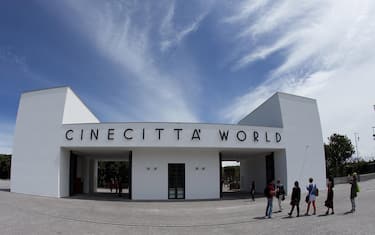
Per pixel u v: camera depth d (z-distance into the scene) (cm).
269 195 1506
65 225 1284
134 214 1658
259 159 3234
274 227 1239
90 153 2958
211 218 1540
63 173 2480
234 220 1460
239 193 3247
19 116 2572
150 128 2408
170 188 2530
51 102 2516
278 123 2731
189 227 1298
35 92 2578
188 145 2412
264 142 2567
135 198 2488
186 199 2512
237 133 2505
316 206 1808
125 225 1333
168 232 1195
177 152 2583
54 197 2364
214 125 2470
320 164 2816
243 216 1581
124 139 2391
